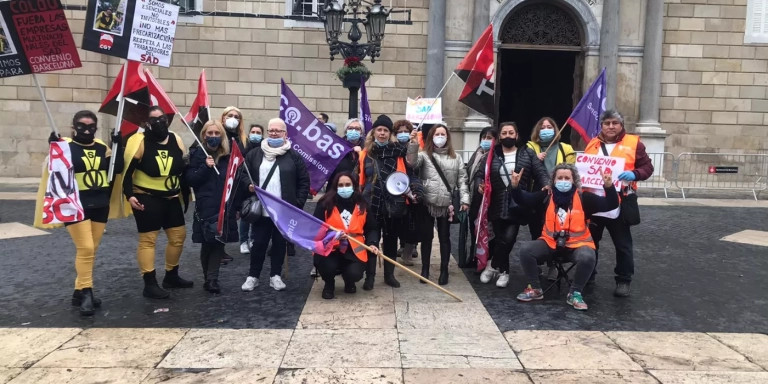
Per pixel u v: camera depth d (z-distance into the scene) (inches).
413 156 223.0
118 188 207.6
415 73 558.3
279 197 212.7
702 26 563.5
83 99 544.1
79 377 143.9
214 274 217.0
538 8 562.6
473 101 255.1
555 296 219.5
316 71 553.3
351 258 210.7
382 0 549.0
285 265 242.7
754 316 198.8
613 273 257.4
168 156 203.3
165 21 210.2
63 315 191.0
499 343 169.2
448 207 227.0
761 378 146.9
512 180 212.2
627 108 561.3
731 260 281.0
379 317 190.7
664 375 148.0
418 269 257.0
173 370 148.3
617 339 174.1
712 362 157.2
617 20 545.3
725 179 526.0
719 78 567.2
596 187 206.1
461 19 546.9
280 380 142.6
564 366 153.1
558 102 708.7
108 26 199.5
